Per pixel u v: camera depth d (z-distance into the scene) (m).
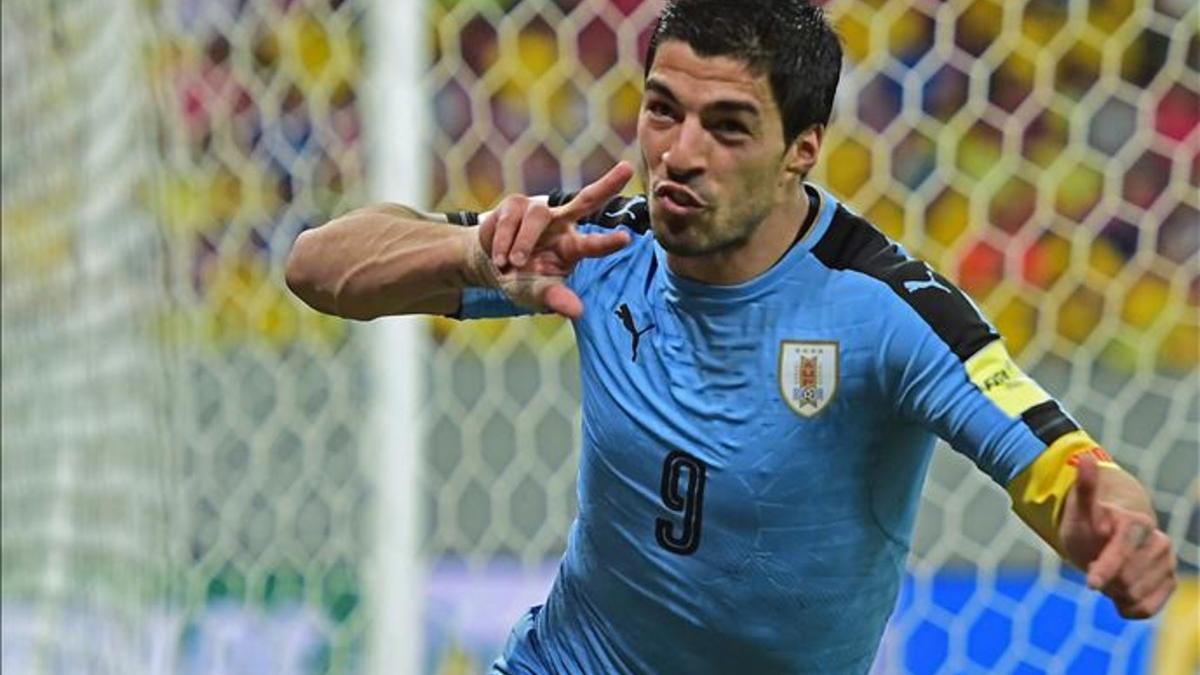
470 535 23.06
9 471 23.12
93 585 21.14
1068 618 19.73
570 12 24.91
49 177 22.00
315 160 22.05
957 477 21.78
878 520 10.09
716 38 8.94
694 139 8.98
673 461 9.98
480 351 23.69
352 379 22.62
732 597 10.22
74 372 21.61
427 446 23.34
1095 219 22.89
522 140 22.67
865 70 22.25
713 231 9.15
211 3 22.72
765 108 9.04
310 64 23.28
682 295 9.80
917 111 21.92
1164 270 23.27
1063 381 23.27
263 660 21.12
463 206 22.23
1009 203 23.95
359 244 10.16
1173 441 21.84
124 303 20.44
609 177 8.86
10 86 22.69
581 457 10.58
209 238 22.69
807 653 10.48
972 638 19.95
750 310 9.70
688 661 10.63
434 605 21.20
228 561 21.67
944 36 21.67
